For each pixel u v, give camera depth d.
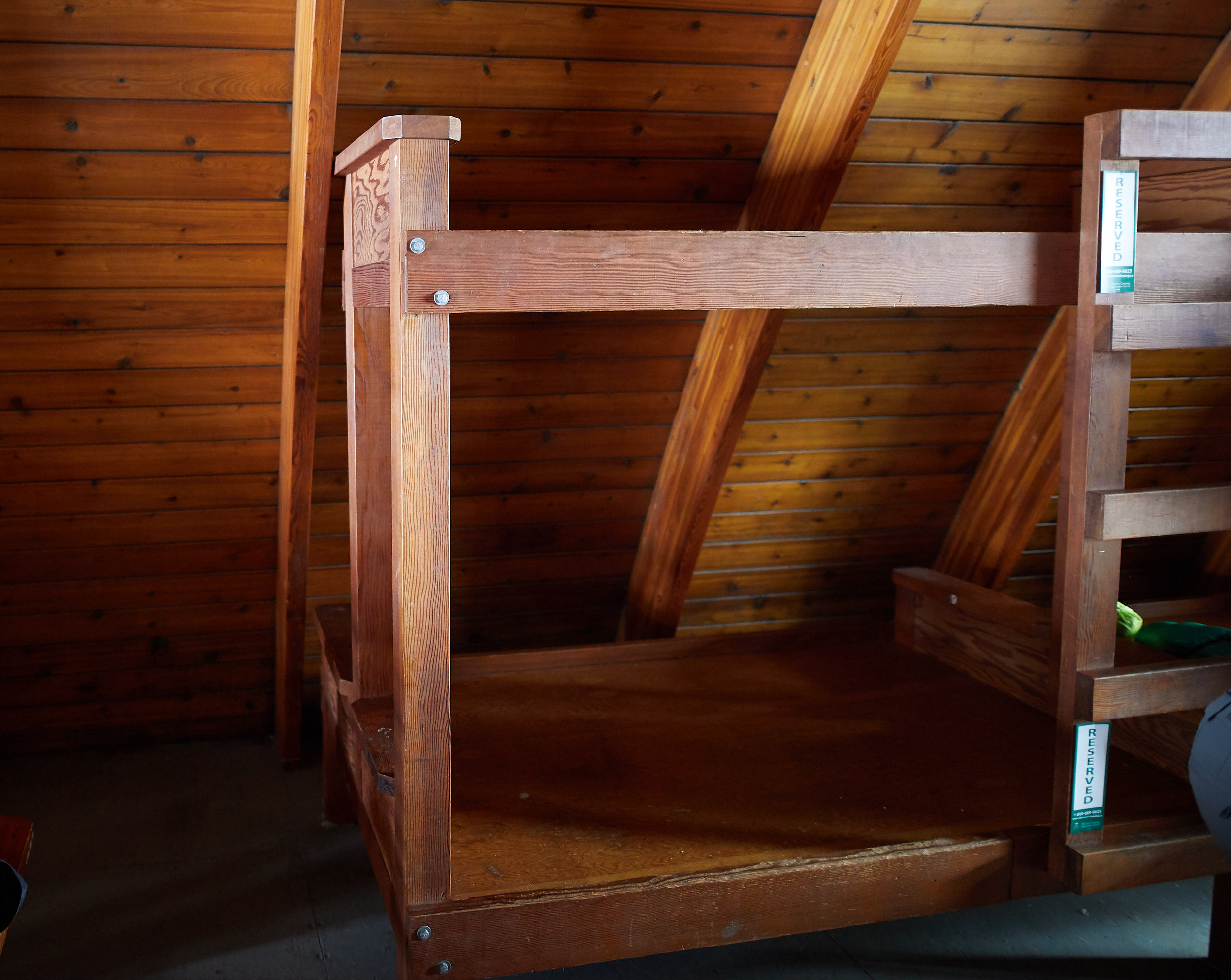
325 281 2.64
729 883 2.00
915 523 3.78
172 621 3.35
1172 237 2.02
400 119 1.63
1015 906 2.56
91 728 3.46
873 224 2.81
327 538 3.25
